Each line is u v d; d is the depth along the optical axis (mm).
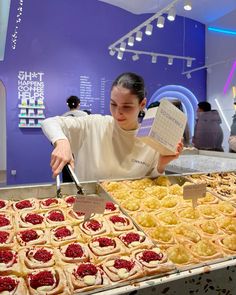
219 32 6684
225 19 6504
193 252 915
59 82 5797
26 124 5547
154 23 6570
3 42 4129
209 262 846
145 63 6562
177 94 6945
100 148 1582
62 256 880
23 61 5512
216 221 1155
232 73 6344
